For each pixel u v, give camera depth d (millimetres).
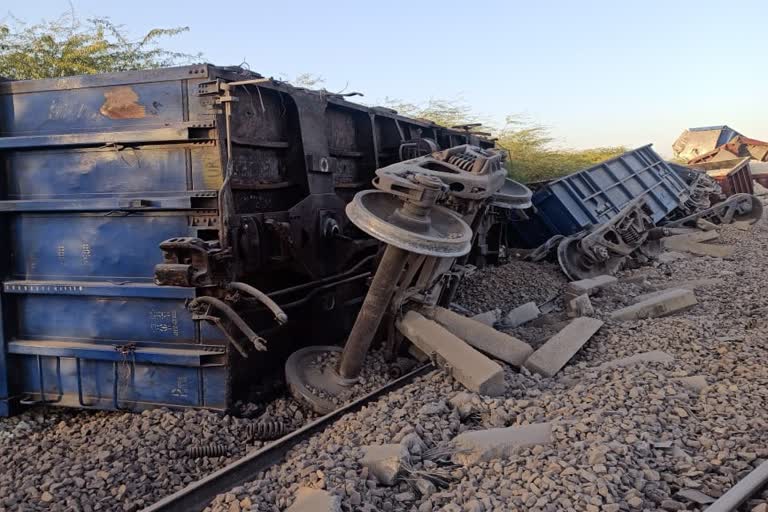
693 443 4227
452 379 5641
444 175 5879
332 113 7434
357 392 5895
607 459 3848
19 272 5949
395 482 3957
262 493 3787
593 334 7098
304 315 6988
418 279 6617
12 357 5961
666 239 15195
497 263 12242
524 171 20109
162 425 5320
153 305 5594
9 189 5867
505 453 4207
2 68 12477
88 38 13469
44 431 5668
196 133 5301
